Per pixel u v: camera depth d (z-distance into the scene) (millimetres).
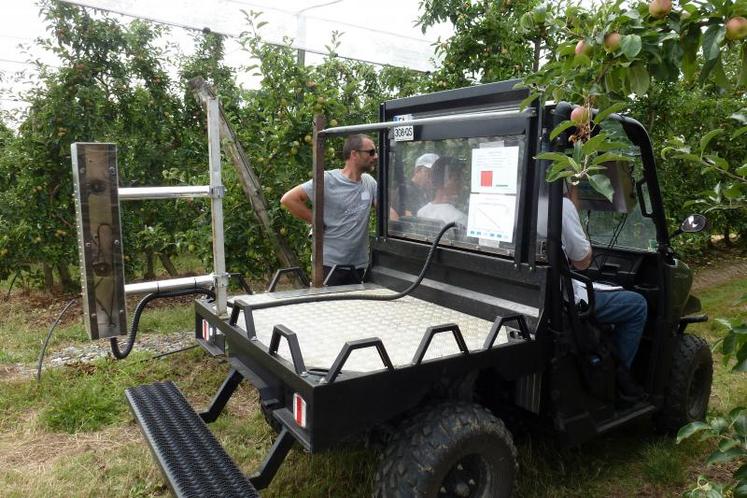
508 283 2691
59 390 4117
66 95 6836
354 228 4184
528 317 2520
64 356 4992
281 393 2281
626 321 3031
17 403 3996
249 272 5254
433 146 3160
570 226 2711
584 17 1676
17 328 5879
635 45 1444
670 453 3297
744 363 1616
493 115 2445
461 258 2934
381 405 2059
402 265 3432
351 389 1985
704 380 3615
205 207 5305
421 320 2793
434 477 2168
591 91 1622
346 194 4156
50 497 2920
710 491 1646
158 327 5848
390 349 2363
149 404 2752
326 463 3105
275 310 2977
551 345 2512
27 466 3232
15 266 6934
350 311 2967
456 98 2939
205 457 2301
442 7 5773
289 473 3100
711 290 7770
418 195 3311
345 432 1991
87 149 2322
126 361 4652
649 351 3254
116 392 4090
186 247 5574
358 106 6129
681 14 1503
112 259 2438
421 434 2227
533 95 1795
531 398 2541
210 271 5223
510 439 2377
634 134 2986
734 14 1438
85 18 7023
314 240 3488
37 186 6672
